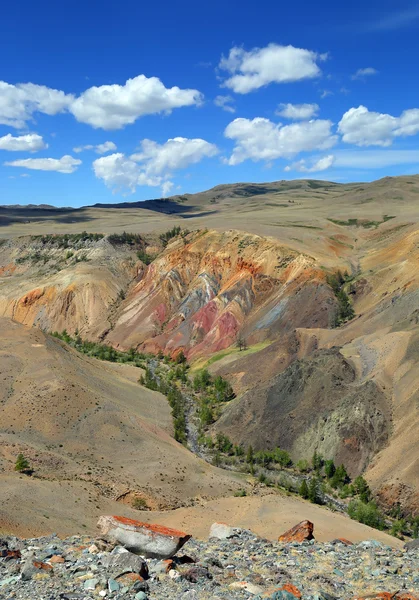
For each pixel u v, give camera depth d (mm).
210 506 46750
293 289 120250
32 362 75688
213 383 97188
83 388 72312
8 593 12703
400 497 55656
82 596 12562
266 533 38281
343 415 69875
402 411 68188
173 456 63250
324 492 60812
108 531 16891
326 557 17609
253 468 67688
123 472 56625
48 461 52906
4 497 37688
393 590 14312
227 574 14977
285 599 12984
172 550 16109
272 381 82812
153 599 12719
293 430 72625
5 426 61375
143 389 90188
